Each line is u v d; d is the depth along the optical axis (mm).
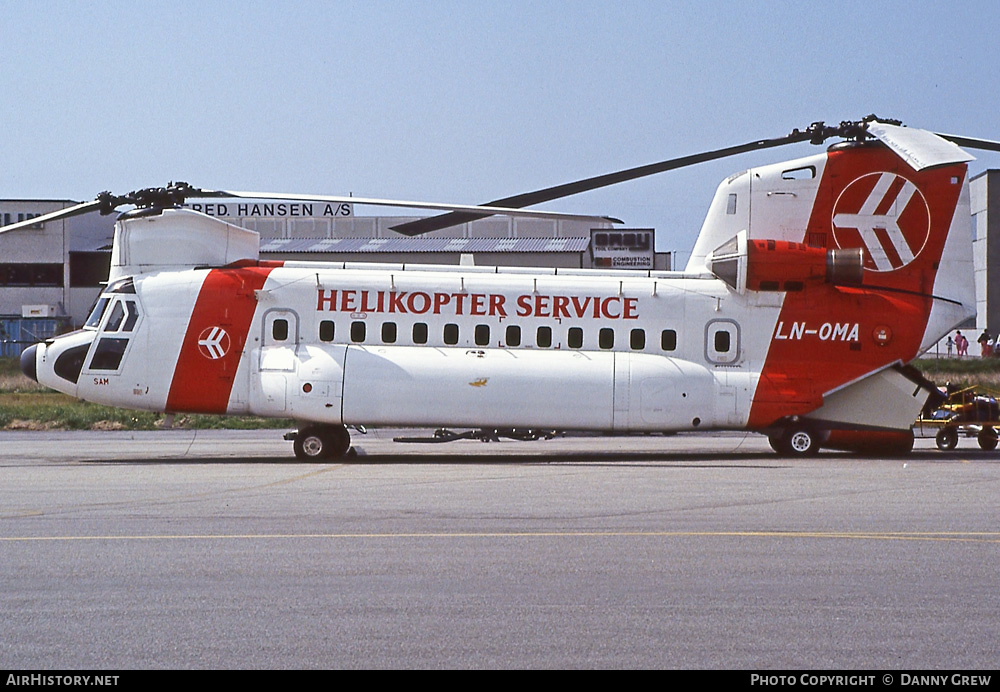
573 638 13211
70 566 16984
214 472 30469
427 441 36406
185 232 36125
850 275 36438
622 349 36281
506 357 35344
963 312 37375
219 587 15656
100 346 35312
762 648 12836
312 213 120500
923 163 29188
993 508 23156
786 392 36219
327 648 12812
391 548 18406
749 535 19672
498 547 18500
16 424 53719
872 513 22391
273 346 35312
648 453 38438
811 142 35906
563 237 107000
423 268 36844
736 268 36438
